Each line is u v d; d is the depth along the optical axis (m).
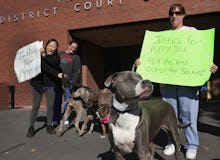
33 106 2.67
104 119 2.44
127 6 4.88
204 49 1.79
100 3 5.03
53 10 5.34
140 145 1.40
